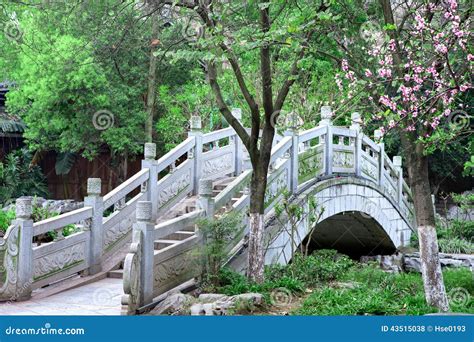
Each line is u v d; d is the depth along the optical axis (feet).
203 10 30.73
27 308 26.12
